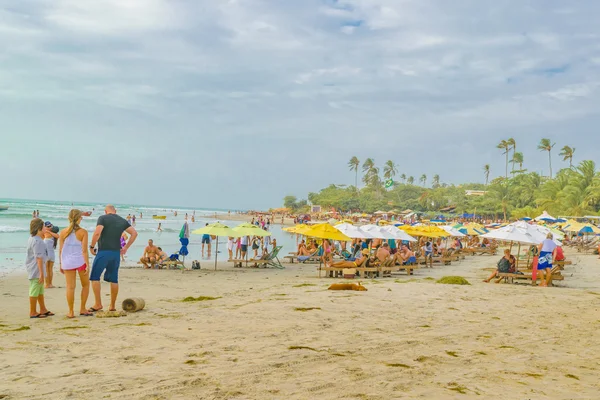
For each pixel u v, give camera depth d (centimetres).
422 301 936
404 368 461
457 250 2812
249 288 1339
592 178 6725
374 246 2330
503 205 9619
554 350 561
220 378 417
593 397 389
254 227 1978
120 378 416
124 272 1769
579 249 3566
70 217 770
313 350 527
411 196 14275
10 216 6694
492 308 888
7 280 1443
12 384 400
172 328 647
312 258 2512
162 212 13725
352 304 872
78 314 796
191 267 2042
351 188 15300
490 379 432
